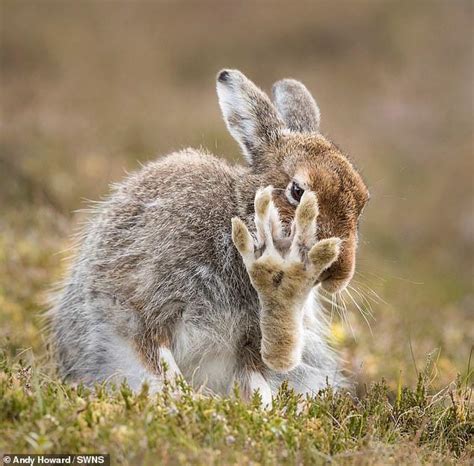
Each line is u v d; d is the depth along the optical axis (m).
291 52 42.03
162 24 43.41
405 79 40.09
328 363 13.12
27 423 8.41
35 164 22.27
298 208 10.02
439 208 28.83
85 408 8.68
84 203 20.06
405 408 10.93
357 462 8.69
